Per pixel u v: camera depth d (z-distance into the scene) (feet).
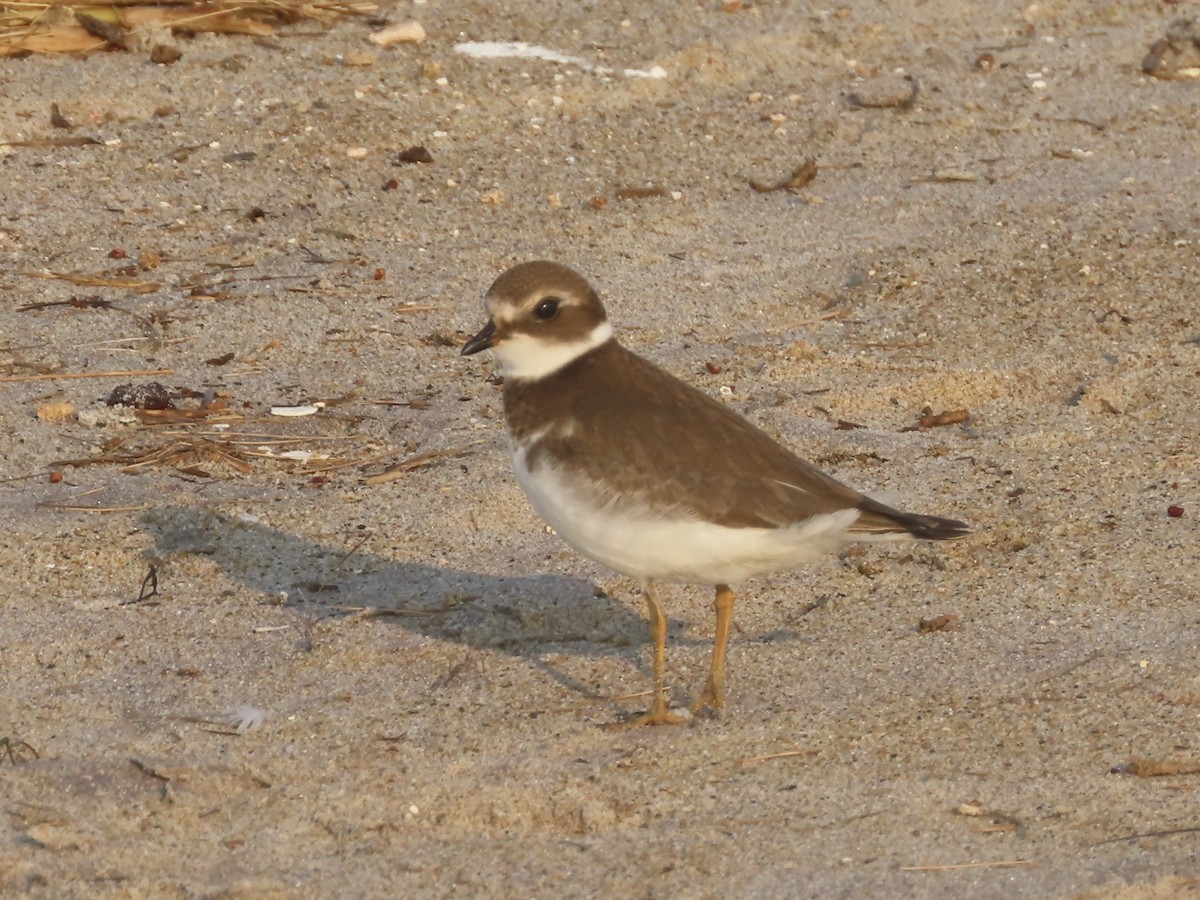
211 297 46.98
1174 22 66.03
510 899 24.76
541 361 29.32
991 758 28.37
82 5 61.77
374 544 35.94
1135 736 28.86
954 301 48.24
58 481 37.81
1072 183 55.52
